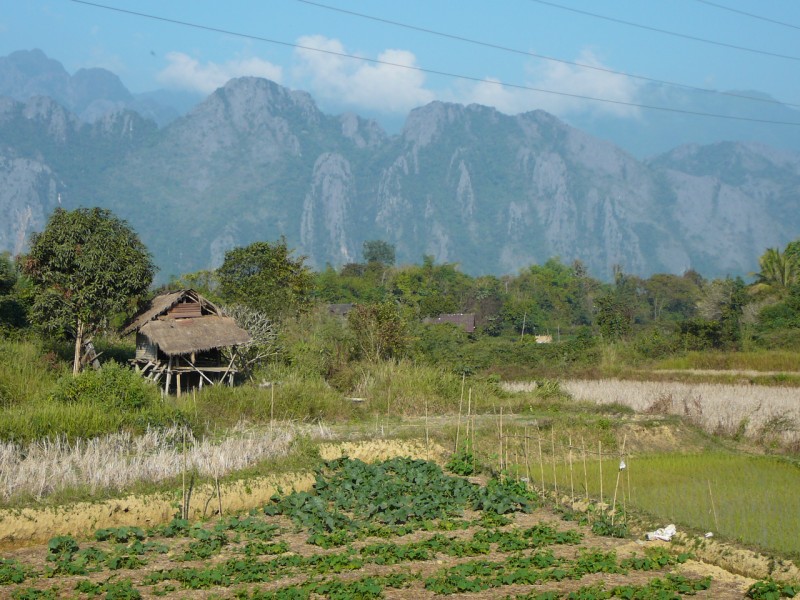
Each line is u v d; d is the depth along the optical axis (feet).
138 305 93.30
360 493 51.13
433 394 90.07
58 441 56.59
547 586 36.04
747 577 39.73
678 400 97.76
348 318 116.16
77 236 87.30
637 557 41.32
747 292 202.80
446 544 42.06
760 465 68.95
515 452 70.85
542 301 312.09
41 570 37.52
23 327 103.60
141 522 46.29
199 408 75.05
